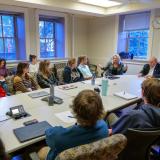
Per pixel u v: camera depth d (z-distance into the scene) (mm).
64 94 2650
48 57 6086
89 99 1132
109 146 1007
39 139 1420
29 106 2131
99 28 6434
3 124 1647
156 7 4504
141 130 1222
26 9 5090
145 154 1422
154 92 1389
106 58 6379
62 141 1072
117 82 3520
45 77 3844
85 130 1103
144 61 5305
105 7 5414
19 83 3107
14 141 1368
